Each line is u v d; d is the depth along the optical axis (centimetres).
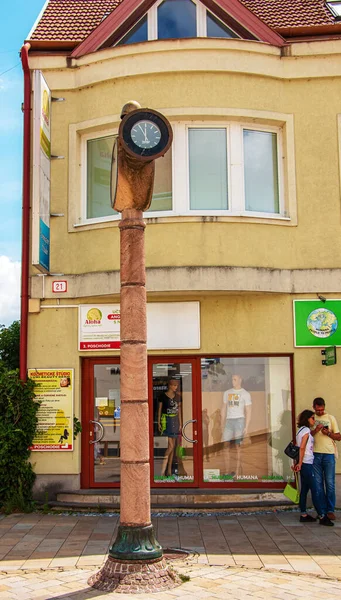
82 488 1183
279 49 1218
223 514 1085
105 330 1191
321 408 1067
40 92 1140
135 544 686
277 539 914
